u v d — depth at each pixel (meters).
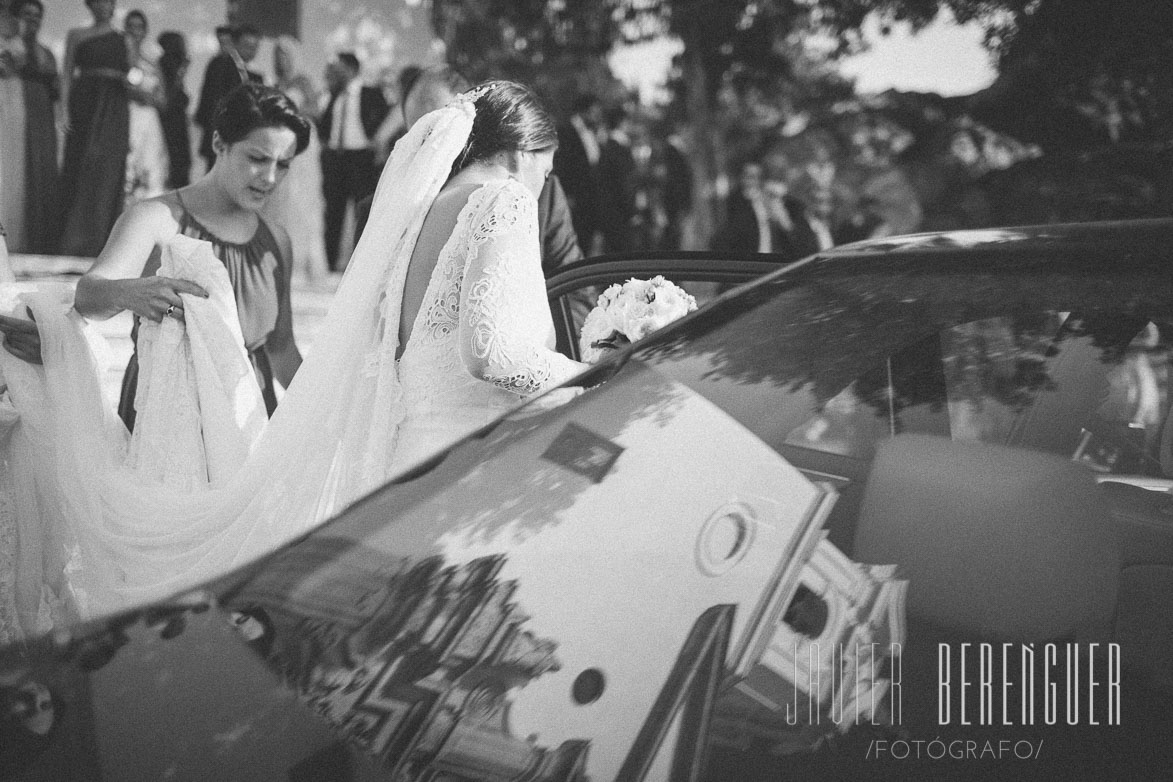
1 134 7.64
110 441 3.40
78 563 3.35
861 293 1.94
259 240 3.81
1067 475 1.68
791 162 10.74
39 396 3.35
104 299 3.35
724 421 1.78
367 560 1.60
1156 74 8.68
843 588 1.59
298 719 1.39
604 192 9.96
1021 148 9.70
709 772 1.40
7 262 3.40
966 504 1.64
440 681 1.44
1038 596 1.63
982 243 2.01
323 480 2.96
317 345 2.91
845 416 1.78
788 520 1.65
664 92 11.10
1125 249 1.88
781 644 1.52
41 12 7.79
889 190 10.38
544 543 1.62
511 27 10.04
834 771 1.43
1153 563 1.75
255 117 3.61
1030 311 1.84
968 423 1.83
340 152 8.63
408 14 9.16
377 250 2.83
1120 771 1.48
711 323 1.96
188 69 8.31
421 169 2.80
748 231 10.66
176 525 3.11
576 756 1.39
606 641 1.50
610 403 1.84
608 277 3.42
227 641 1.48
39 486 3.33
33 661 1.45
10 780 1.32
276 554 1.64
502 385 2.62
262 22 8.49
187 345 3.43
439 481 1.75
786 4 10.73
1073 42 8.93
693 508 1.66
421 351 2.73
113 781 1.31
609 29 10.61
